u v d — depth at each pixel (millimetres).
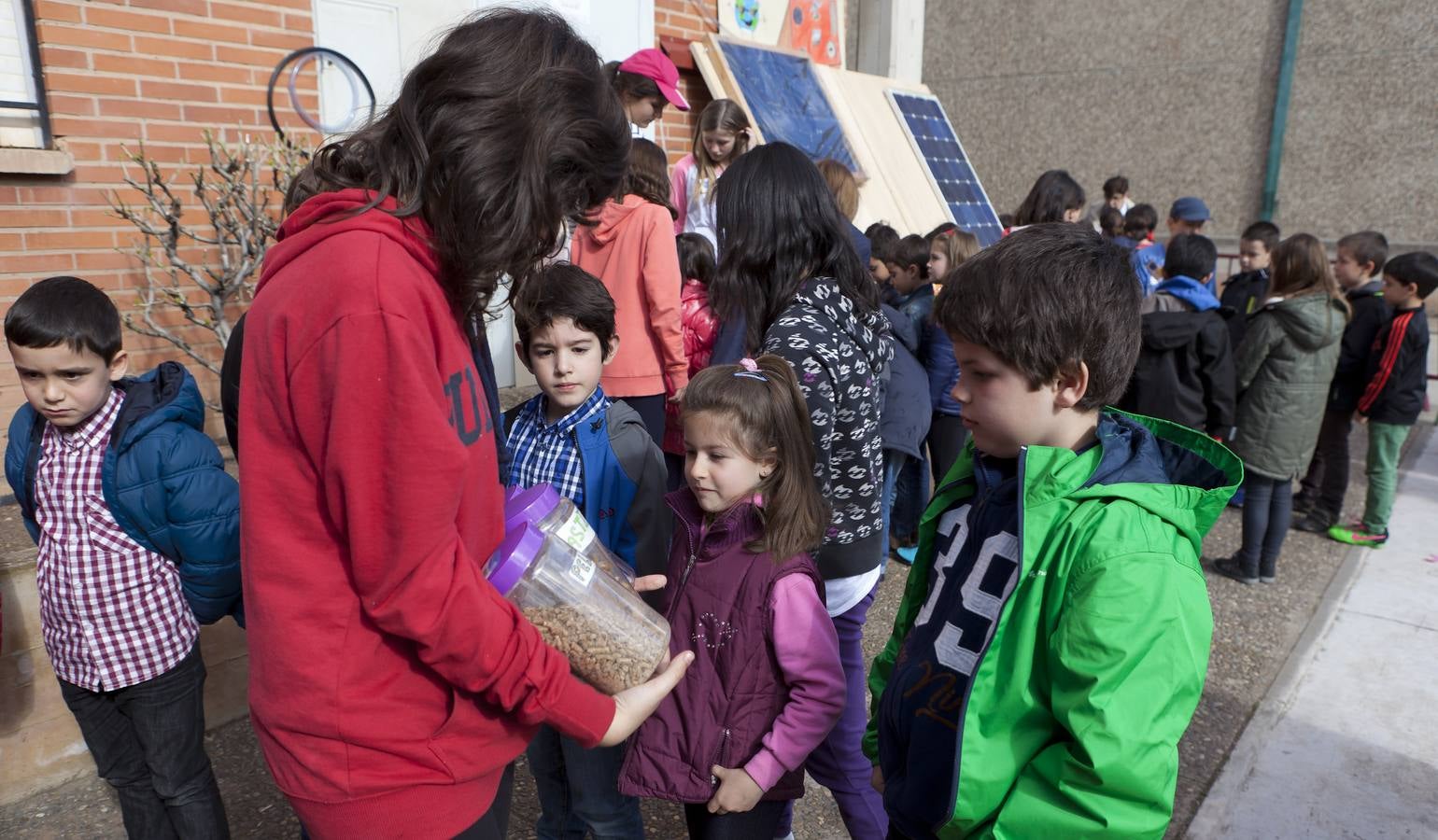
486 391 1344
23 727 2686
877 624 3785
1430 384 8062
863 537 2207
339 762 1113
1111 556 1151
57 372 1947
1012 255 1258
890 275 4703
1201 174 9789
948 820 1276
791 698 1785
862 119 6664
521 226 1084
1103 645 1116
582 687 1226
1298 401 4105
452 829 1194
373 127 1163
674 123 5578
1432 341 8258
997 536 1365
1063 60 10375
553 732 2107
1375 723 3188
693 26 5656
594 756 1990
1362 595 4242
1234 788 2826
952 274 1338
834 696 1790
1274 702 3305
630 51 5160
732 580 1789
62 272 3205
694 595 1834
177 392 2090
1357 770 2928
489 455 1213
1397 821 2689
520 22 1125
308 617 1084
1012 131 10898
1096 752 1100
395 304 1017
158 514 2025
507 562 1229
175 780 2205
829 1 6863
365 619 1094
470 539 1174
